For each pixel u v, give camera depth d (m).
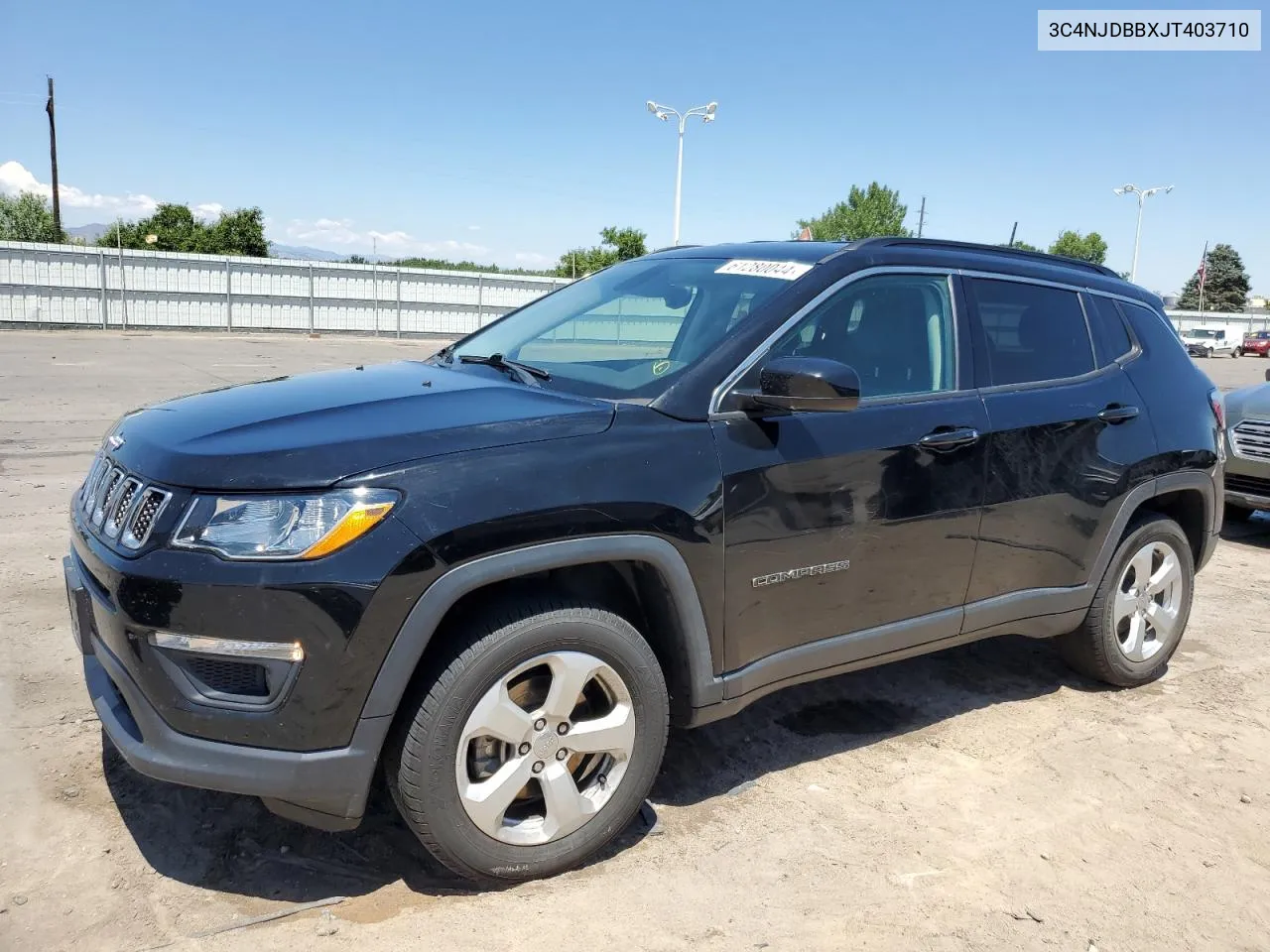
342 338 31.16
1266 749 3.79
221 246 43.44
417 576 2.34
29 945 2.34
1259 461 7.21
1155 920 2.70
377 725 2.36
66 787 3.04
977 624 3.61
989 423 3.49
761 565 2.94
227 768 2.31
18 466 7.95
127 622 2.34
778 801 3.22
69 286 27.67
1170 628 4.38
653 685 2.77
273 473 2.33
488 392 2.93
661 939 2.49
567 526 2.53
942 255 3.64
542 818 2.71
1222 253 91.12
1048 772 3.52
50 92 38.59
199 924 2.45
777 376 2.79
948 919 2.64
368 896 2.60
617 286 3.85
